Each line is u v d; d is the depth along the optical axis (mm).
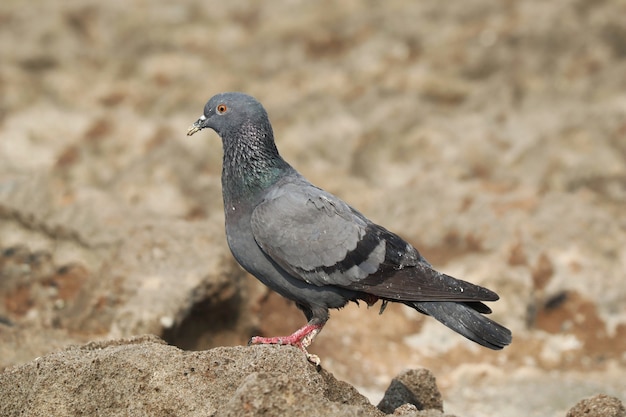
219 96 9516
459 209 17297
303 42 32938
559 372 14164
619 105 23797
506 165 21609
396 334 14680
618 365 14352
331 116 24719
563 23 30500
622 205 18734
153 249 13055
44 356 8156
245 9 37531
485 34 30953
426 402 10039
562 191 19438
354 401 8695
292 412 6973
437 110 25406
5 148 23109
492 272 15062
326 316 9172
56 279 14578
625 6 31688
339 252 8930
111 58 31016
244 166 9305
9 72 27797
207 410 7605
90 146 23328
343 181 20438
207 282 12531
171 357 7863
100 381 7828
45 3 35656
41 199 15180
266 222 8984
